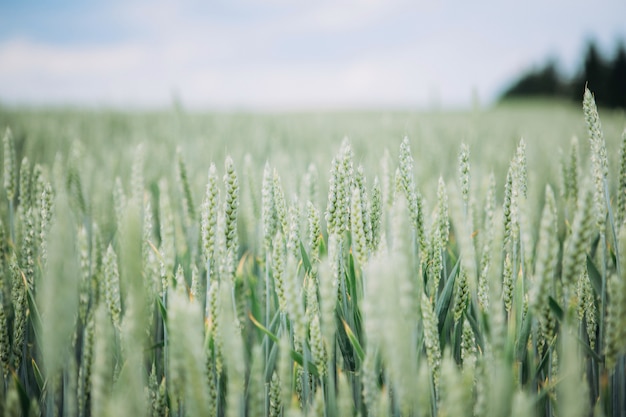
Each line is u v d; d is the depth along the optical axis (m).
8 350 0.64
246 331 0.80
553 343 0.66
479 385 0.56
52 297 0.49
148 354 0.69
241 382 0.57
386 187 0.71
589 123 0.64
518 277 0.64
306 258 0.68
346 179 0.64
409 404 0.52
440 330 0.67
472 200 0.82
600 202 0.64
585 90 0.64
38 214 0.72
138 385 0.48
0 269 0.65
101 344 0.50
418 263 0.66
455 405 0.49
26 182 0.79
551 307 0.61
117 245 0.79
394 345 0.49
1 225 0.67
